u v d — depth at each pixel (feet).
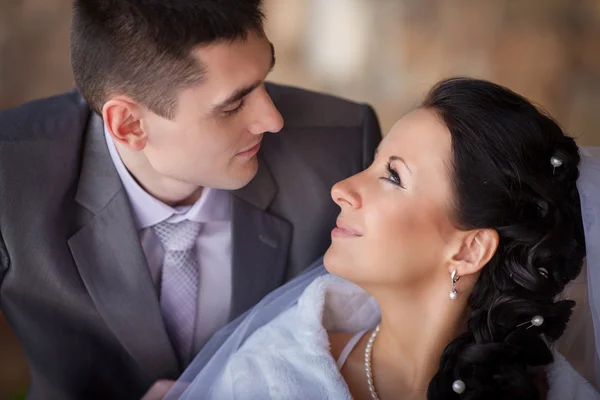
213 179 4.91
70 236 5.14
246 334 4.95
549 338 4.45
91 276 5.20
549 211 4.09
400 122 4.26
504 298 4.20
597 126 11.76
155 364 5.62
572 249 4.17
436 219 4.09
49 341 5.49
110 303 5.29
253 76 4.44
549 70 12.34
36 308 5.36
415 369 4.38
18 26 11.75
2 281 5.21
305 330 4.42
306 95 6.00
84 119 5.23
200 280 5.63
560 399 4.33
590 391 4.33
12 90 11.22
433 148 4.05
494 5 12.98
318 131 5.87
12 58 11.48
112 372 5.81
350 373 4.43
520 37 12.70
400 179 4.11
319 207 5.72
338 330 4.77
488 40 12.64
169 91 4.43
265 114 4.66
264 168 5.62
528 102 4.20
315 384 4.19
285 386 4.20
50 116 5.16
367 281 4.21
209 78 4.35
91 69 4.66
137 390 5.89
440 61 12.39
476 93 4.12
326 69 12.28
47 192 5.02
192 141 4.63
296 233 5.73
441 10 12.97
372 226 4.12
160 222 5.35
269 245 5.58
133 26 4.32
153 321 5.41
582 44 12.60
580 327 4.72
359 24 12.76
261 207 5.59
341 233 4.29
